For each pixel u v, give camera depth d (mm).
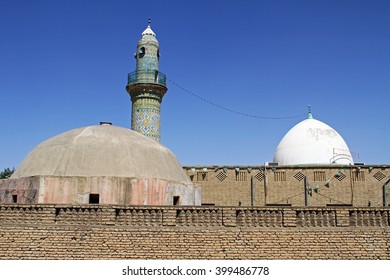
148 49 26281
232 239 10523
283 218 10766
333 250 10531
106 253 10266
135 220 10578
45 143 14117
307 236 10617
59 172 12391
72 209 10547
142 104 25734
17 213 10492
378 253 10523
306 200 24094
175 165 15047
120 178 12180
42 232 10336
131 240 10383
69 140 13484
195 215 10703
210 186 24797
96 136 13641
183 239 10469
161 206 10648
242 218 10750
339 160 28469
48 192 11844
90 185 11984
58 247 10258
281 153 30188
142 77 25750
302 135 29859
